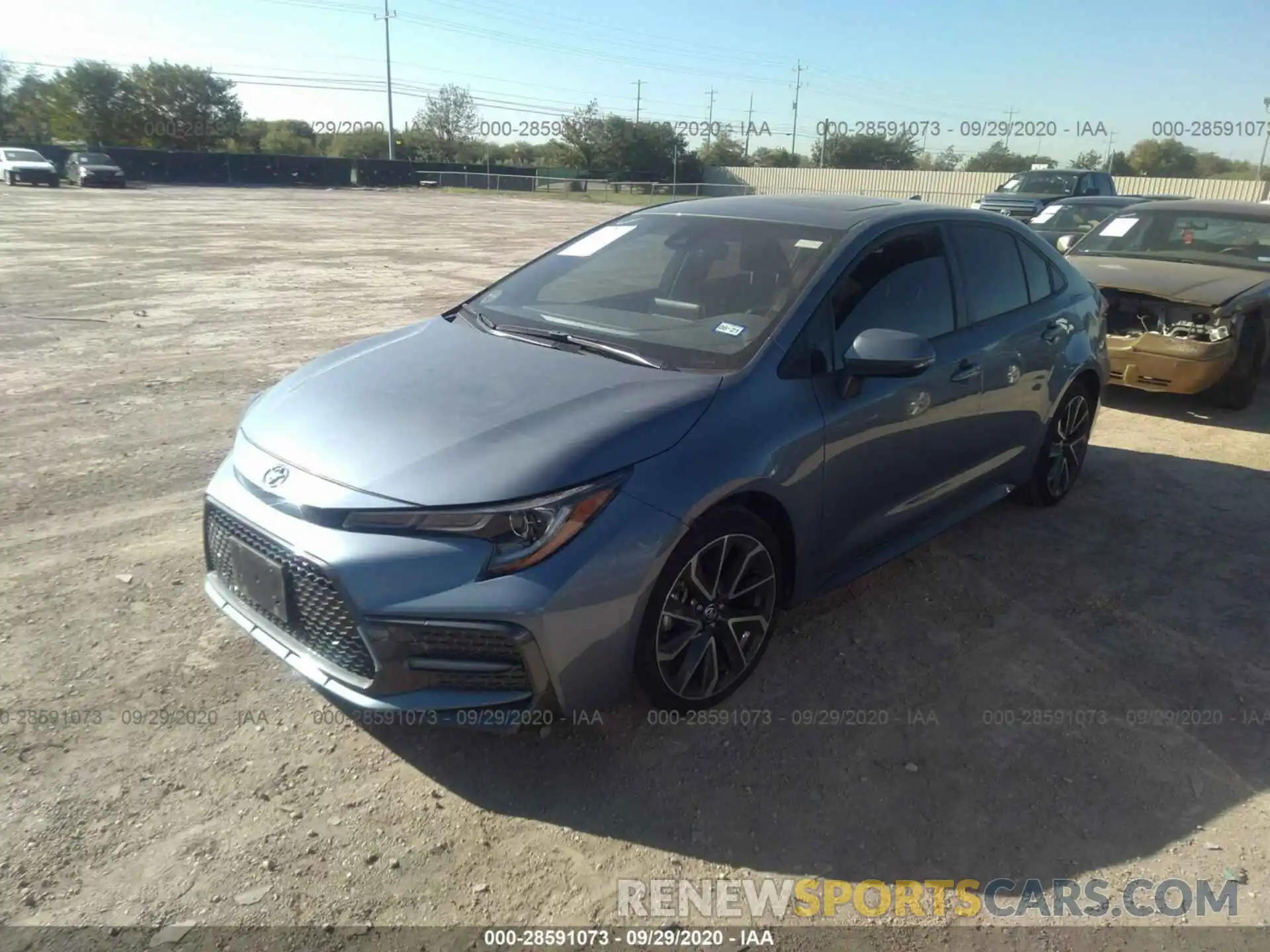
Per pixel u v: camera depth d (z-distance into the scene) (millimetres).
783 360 3178
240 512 2799
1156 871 2502
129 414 6238
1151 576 4266
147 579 3881
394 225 25078
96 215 24906
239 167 51156
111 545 4203
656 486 2709
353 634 2570
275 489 2734
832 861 2510
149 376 7297
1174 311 6793
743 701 3193
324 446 2809
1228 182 38531
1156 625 3818
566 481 2584
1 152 39188
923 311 3803
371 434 2812
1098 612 3916
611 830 2588
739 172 60969
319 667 2682
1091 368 4914
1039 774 2881
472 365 3250
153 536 4312
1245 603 4031
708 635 3014
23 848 2424
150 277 13062
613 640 2660
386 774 2777
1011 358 4211
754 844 2561
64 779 2680
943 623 3779
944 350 3818
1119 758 2971
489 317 3809
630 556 2627
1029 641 3668
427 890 2357
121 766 2750
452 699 2564
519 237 22156
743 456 2914
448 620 2486
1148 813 2727
